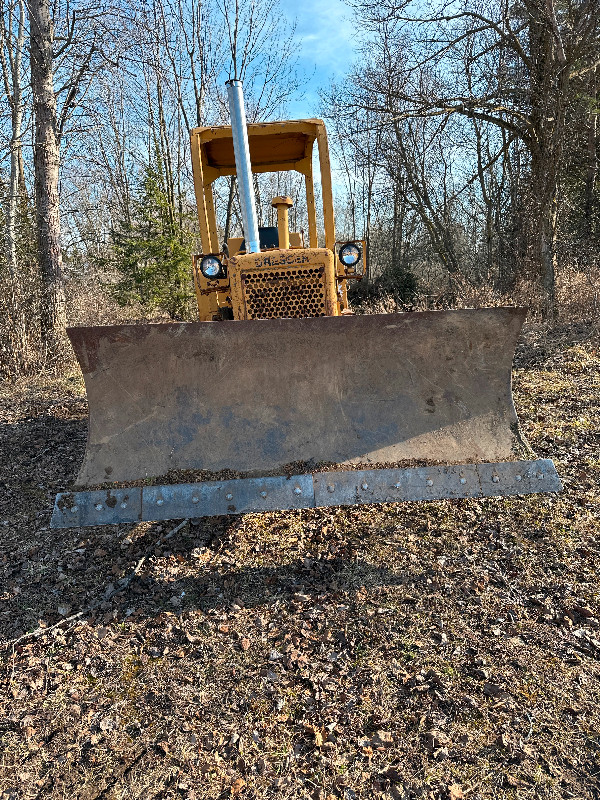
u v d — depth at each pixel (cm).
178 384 369
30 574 405
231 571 396
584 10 1103
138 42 1113
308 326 366
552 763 249
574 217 1703
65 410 724
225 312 524
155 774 257
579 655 303
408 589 365
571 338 870
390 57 1688
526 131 1319
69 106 1252
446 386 380
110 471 355
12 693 303
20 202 1240
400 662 309
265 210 2786
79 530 459
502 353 381
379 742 265
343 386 378
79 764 264
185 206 1969
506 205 1775
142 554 424
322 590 370
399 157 1950
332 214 530
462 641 320
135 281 1392
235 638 336
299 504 341
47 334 910
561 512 429
